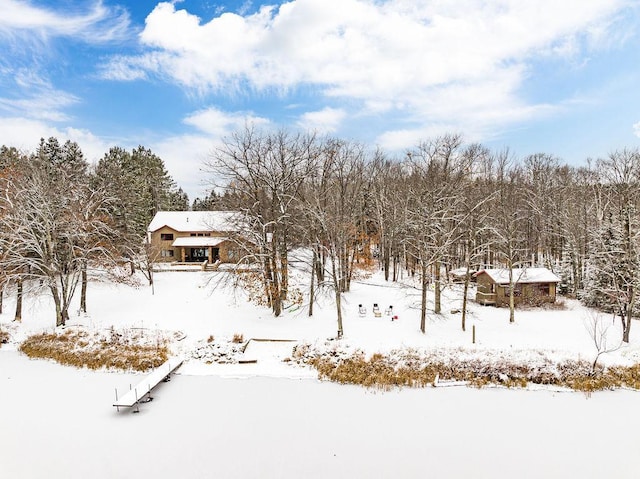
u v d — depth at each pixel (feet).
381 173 152.87
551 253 156.97
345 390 58.59
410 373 62.28
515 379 60.85
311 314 88.53
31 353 73.36
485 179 143.64
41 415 50.70
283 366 66.90
